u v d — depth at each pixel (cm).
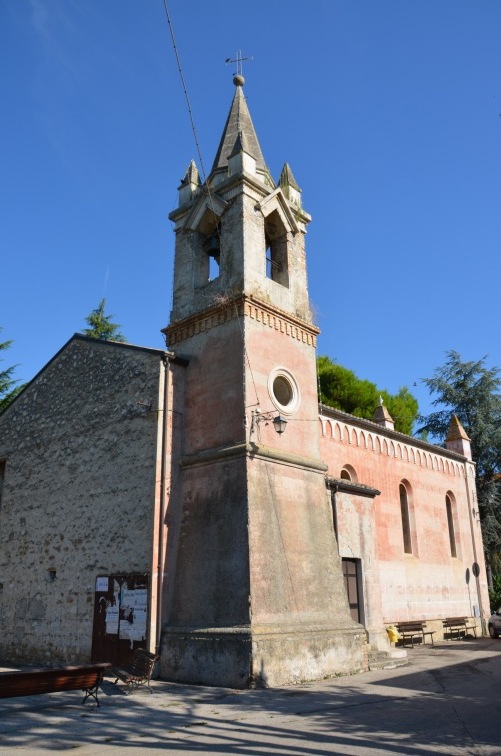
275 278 1930
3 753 776
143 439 1678
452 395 4303
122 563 1602
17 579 1933
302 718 988
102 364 1927
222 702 1141
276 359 1734
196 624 1445
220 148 2075
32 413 2162
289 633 1405
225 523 1498
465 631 2769
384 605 2344
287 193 2044
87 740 847
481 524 3706
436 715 1001
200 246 1938
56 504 1894
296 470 1675
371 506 2008
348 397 3906
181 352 1808
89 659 1591
